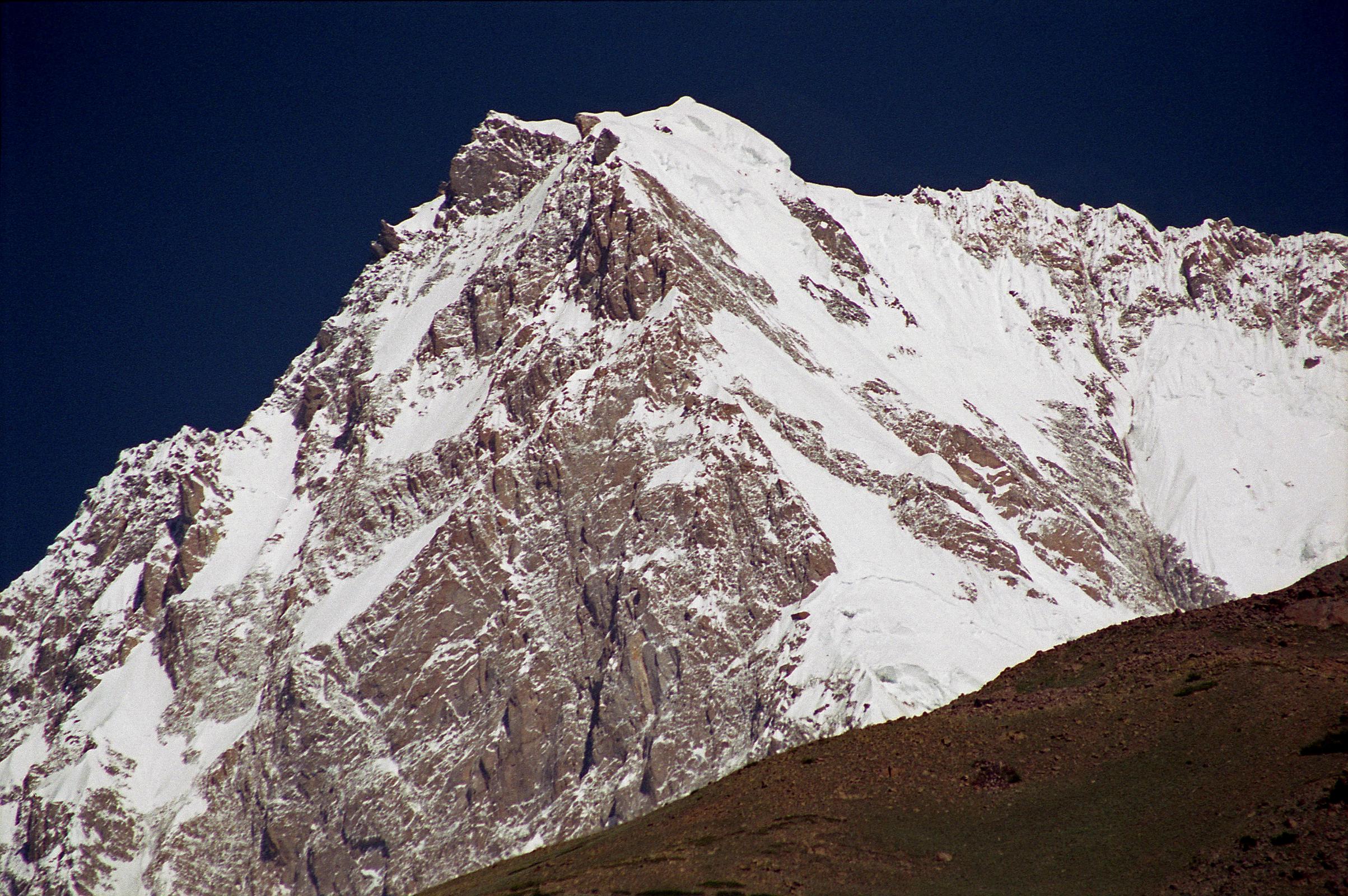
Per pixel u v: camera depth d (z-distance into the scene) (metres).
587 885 169.88
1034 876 161.00
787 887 161.00
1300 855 151.12
